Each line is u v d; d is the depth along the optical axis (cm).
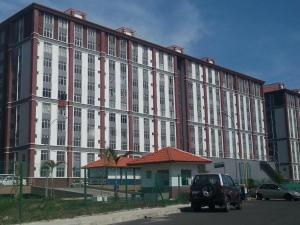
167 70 9106
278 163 11962
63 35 7325
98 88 7675
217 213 2341
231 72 10781
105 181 6091
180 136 9144
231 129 10438
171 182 3594
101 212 2267
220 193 2434
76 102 7288
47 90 6938
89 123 7419
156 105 8694
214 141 9881
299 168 12256
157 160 3691
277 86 12706
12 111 7119
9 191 3356
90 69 7625
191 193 2500
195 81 9750
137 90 8388
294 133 12312
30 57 6931
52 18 7231
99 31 7912
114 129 7812
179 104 9331
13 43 7369
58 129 6962
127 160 6341
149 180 3778
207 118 9831
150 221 1952
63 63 7225
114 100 7912
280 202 3647
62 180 6838
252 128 11119
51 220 1869
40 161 6644
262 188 4281
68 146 7025
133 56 8450
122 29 8519
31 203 2478
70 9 7669
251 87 11425
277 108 12312
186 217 2108
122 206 2547
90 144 7362
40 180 6562
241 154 10538
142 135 8312
